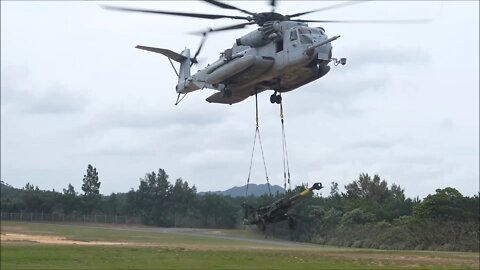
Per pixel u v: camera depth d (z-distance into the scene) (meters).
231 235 91.88
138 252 44.50
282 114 32.25
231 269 31.88
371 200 103.75
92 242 63.06
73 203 134.12
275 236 82.75
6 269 30.22
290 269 32.94
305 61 28.92
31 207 129.38
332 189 119.44
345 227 81.12
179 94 39.81
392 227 76.38
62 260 35.69
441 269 35.91
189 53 38.75
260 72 30.73
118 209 139.62
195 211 133.62
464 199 72.81
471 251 63.25
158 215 133.75
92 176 144.75
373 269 34.69
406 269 35.47
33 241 59.84
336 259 42.38
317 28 29.61
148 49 38.75
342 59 29.05
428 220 71.62
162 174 138.00
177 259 37.84
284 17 30.55
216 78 32.56
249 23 30.56
